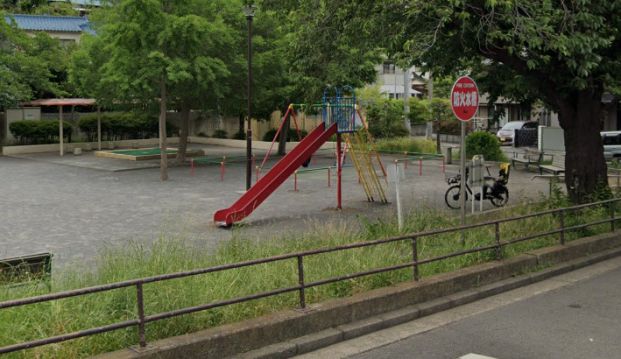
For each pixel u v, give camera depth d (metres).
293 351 6.25
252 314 6.60
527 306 7.97
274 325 6.32
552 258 9.84
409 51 10.74
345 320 6.97
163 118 23.44
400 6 11.10
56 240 12.70
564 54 10.23
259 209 16.72
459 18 10.38
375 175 18.38
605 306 7.90
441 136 49.34
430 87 35.91
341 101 17.34
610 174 22.31
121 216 15.62
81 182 22.83
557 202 13.09
